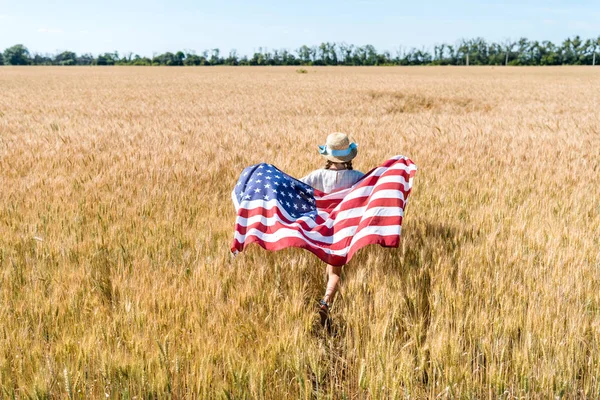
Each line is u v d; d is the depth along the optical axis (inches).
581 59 5137.8
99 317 129.8
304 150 379.9
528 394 106.2
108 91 1301.7
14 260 163.5
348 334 127.0
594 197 243.4
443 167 316.5
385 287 143.0
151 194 248.2
